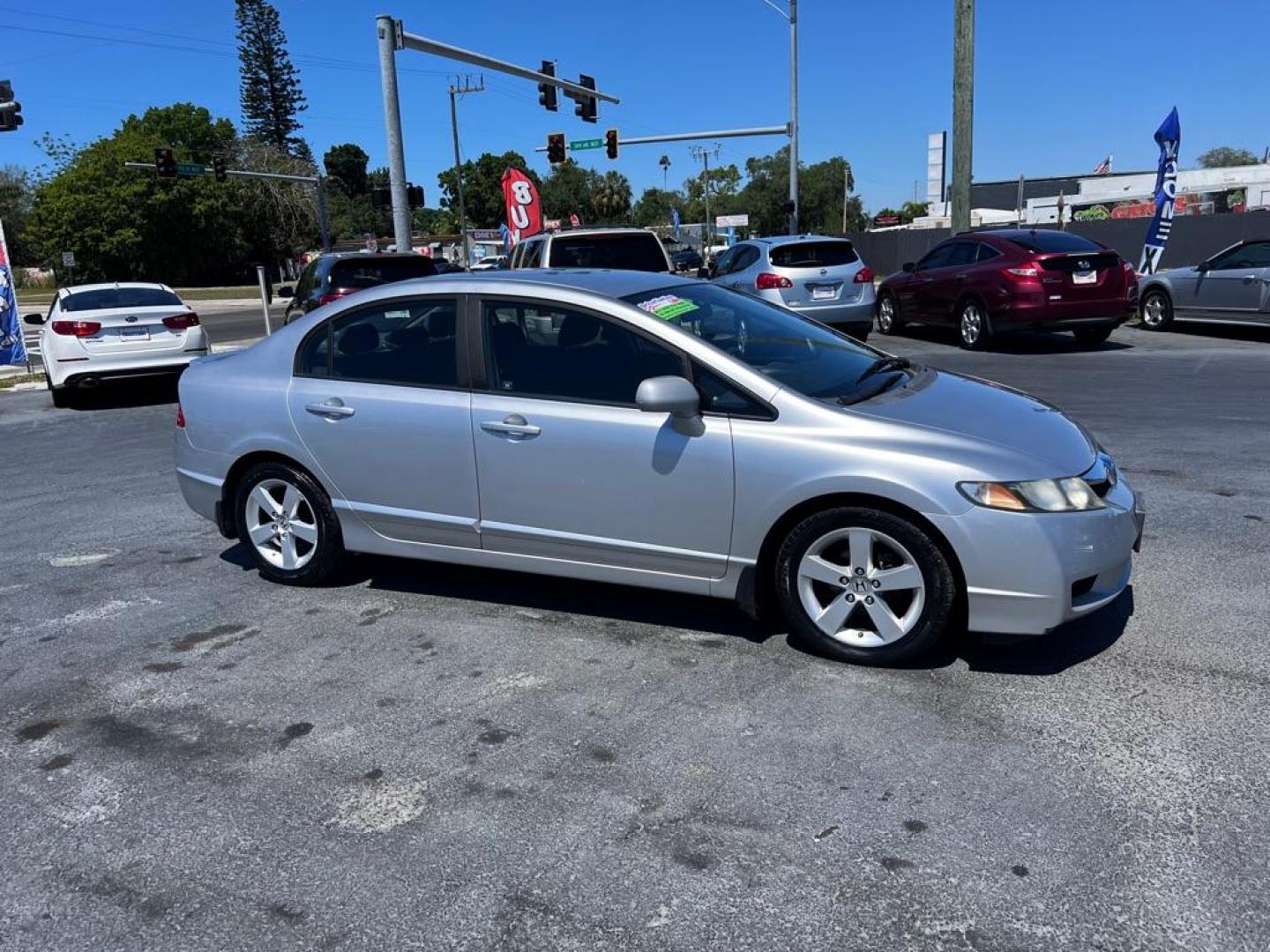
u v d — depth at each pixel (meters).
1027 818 2.96
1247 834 2.85
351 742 3.58
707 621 4.53
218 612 4.88
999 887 2.67
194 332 12.19
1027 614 3.66
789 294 13.88
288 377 4.96
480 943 2.55
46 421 11.11
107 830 3.10
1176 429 8.00
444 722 3.70
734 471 3.95
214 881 2.84
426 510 4.65
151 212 59.88
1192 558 5.05
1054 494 3.66
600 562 4.34
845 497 3.86
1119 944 2.45
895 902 2.63
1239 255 13.99
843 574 3.93
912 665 3.97
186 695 3.99
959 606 3.85
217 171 34.62
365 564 5.50
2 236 16.95
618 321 4.22
